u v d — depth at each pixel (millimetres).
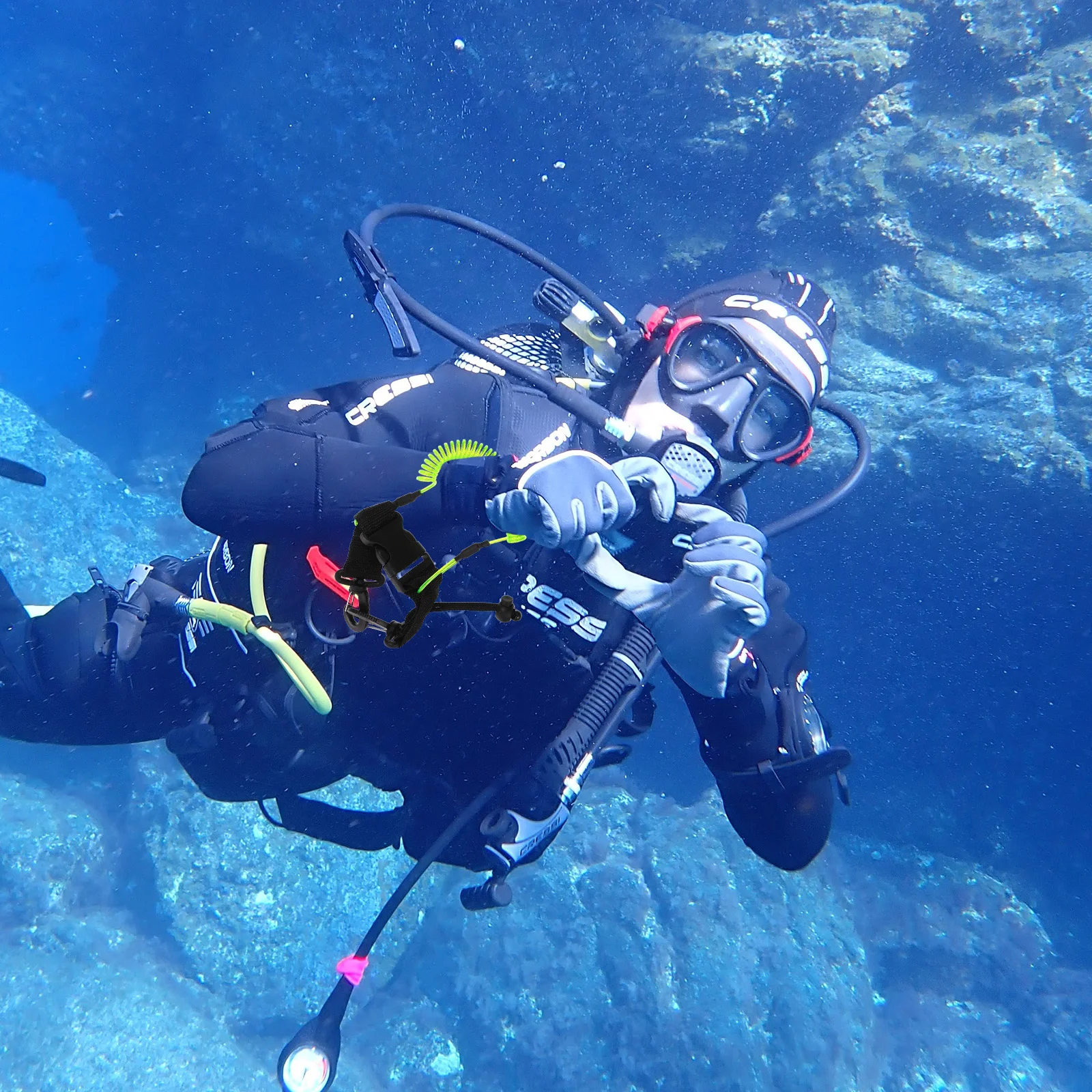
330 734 1869
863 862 9109
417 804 1906
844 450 7297
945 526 7332
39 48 12242
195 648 2059
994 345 7258
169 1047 5488
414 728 1846
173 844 6422
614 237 9164
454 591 1712
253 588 1714
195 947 6238
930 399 7383
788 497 7680
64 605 2291
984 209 7570
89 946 6047
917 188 7746
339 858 6805
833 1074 6711
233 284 11539
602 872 7438
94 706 2191
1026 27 7738
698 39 8086
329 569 807
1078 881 8695
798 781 1967
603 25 8344
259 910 6379
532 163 9195
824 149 8148
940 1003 8242
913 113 8055
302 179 10008
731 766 2076
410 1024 6867
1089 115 7594
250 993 6250
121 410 11898
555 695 1793
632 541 1583
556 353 1969
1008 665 8375
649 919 7195
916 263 7699
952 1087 7625
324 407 1829
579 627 1752
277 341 11516
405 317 1613
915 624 8484
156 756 6824
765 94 7938
